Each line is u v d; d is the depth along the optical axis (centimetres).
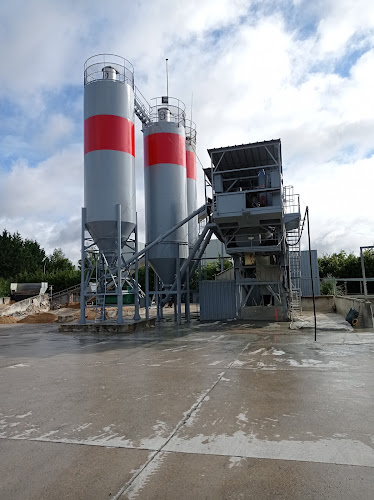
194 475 394
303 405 623
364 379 799
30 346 1514
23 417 602
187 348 1310
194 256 2550
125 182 2048
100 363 1076
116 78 2156
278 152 1925
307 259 3444
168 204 2373
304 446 460
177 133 2438
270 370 908
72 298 5094
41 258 8288
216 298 2433
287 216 2064
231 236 2172
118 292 1958
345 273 4969
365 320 1838
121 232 2056
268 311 2264
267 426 530
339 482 373
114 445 479
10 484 385
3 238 7275
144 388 769
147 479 389
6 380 890
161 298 2562
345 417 561
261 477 386
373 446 457
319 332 1669
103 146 2023
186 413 598
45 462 435
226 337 1580
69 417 596
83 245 2073
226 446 466
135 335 1761
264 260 2491
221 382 800
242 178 2106
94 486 378
